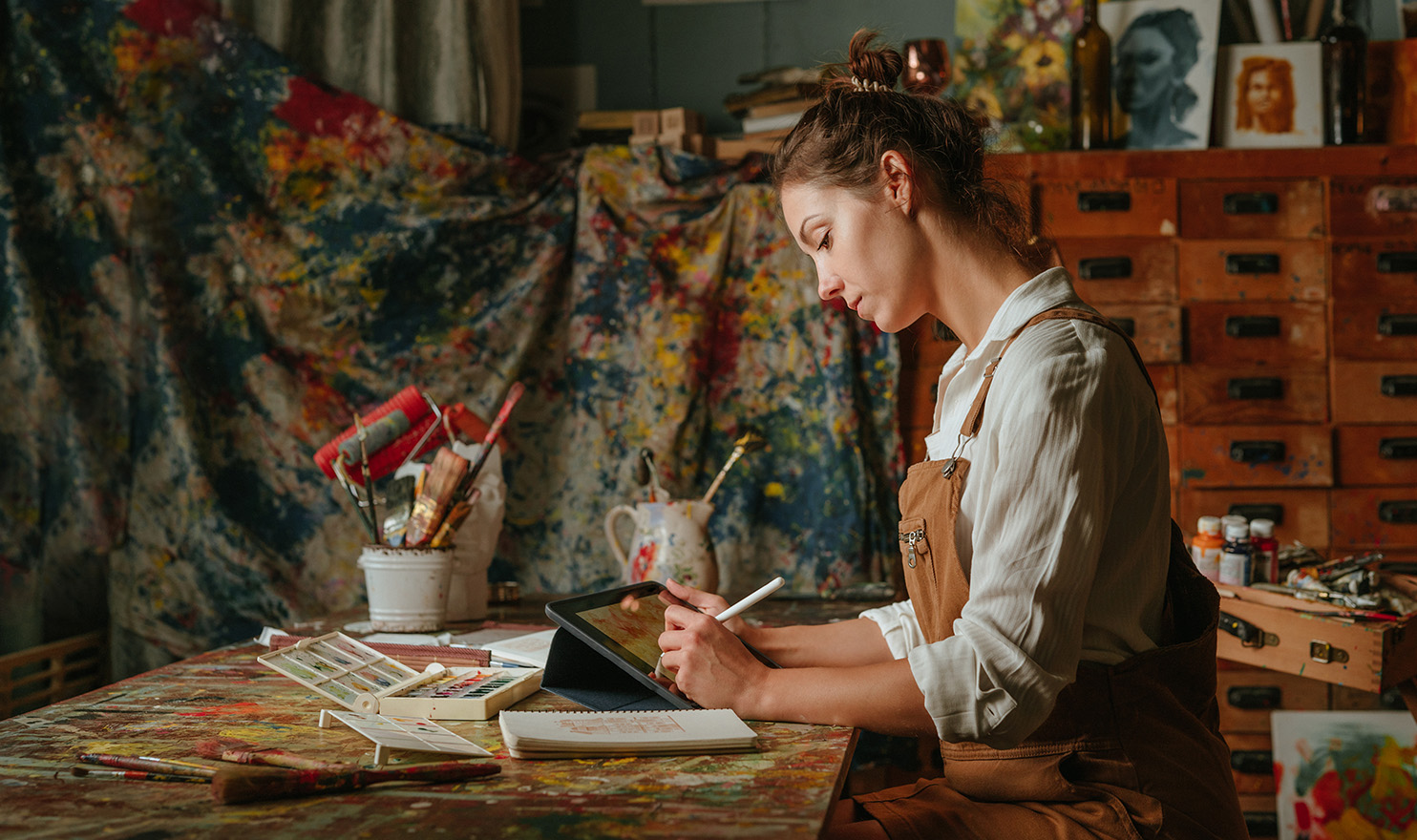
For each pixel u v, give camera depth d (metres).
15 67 2.35
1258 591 1.86
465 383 2.51
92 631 2.45
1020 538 0.96
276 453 2.44
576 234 2.60
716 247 2.60
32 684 2.35
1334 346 2.56
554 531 2.58
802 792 0.83
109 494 2.36
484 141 2.57
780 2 2.94
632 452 2.54
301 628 1.58
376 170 2.49
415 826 0.75
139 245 2.38
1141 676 1.04
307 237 2.46
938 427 1.22
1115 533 1.04
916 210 1.14
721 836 0.73
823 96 1.20
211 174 2.42
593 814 0.78
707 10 2.96
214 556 2.37
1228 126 2.70
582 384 2.57
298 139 2.46
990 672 0.94
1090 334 1.04
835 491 2.53
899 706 1.03
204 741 0.98
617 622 1.19
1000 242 1.16
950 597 1.10
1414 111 2.71
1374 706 2.45
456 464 1.52
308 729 1.02
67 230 2.36
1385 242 2.55
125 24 2.39
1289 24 2.81
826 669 1.08
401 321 2.49
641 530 1.83
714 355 2.61
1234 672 2.48
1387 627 1.66
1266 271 2.56
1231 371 2.57
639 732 0.97
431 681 1.17
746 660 1.10
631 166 2.60
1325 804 2.42
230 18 2.48
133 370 2.38
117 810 0.79
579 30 2.99
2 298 2.30
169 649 2.36
